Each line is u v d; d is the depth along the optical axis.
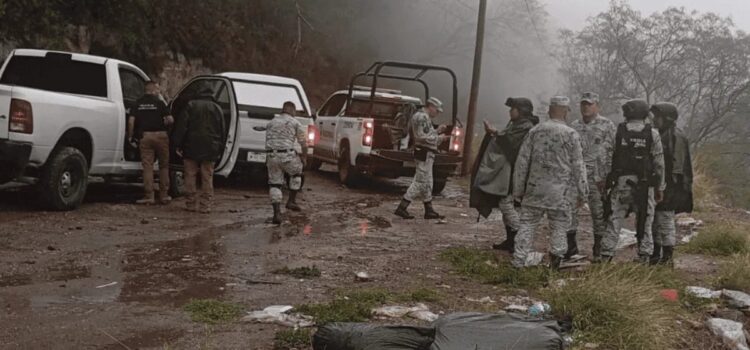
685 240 9.96
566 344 5.07
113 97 9.97
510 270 7.10
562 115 7.24
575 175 7.17
